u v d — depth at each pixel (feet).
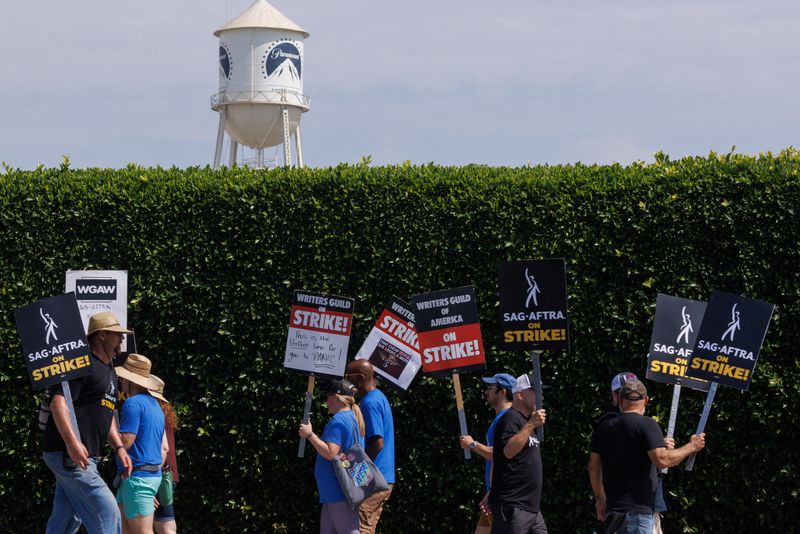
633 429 26.40
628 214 34.50
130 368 31.01
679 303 31.65
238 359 35.94
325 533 29.96
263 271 35.99
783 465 33.76
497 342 34.88
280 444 35.96
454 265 35.22
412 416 35.40
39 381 29.17
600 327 34.45
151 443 30.55
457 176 35.76
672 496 34.17
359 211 35.73
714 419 34.06
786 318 33.68
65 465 29.19
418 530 35.53
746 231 33.94
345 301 32.68
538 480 27.55
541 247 34.71
